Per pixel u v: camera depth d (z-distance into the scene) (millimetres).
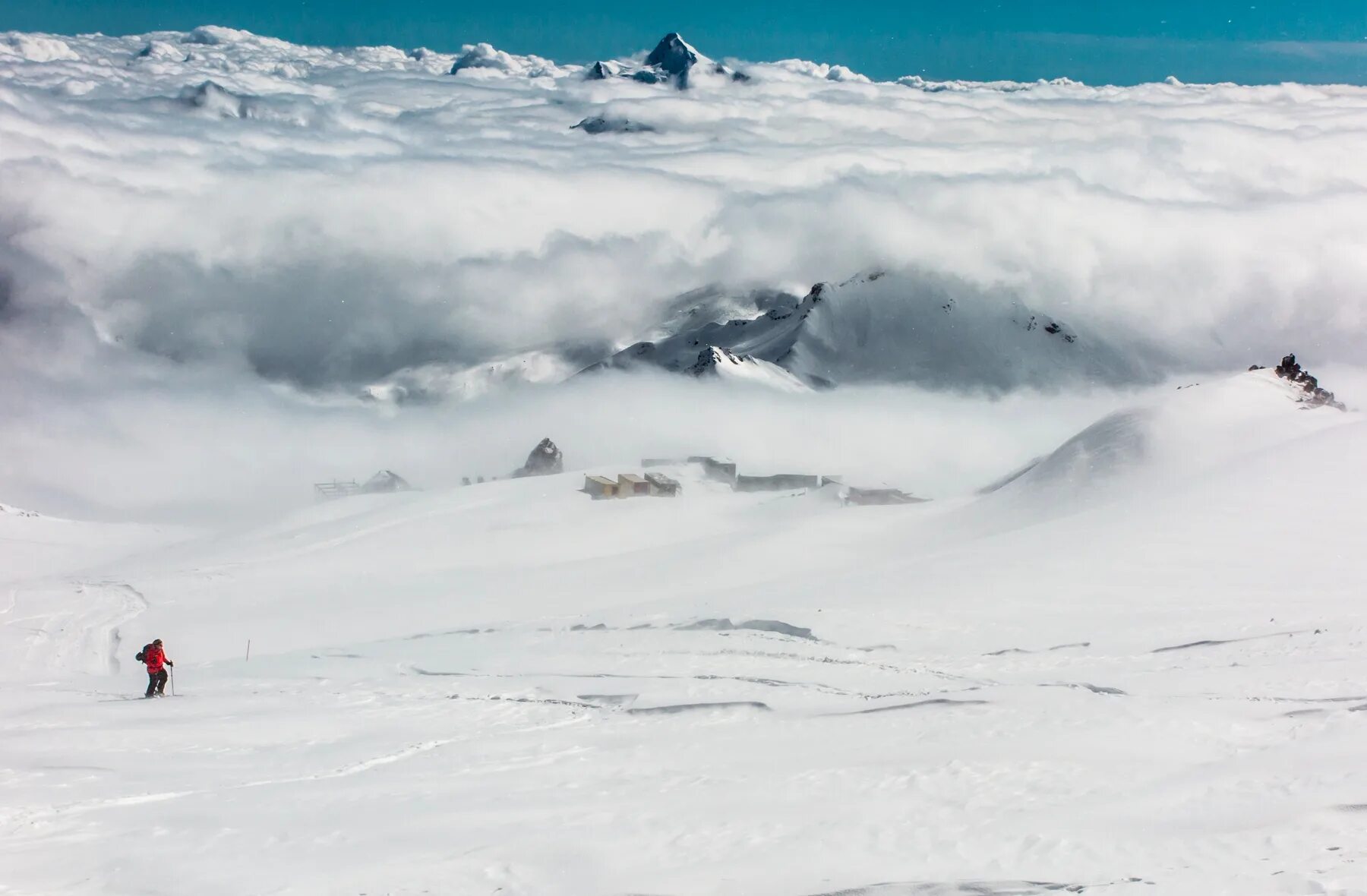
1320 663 23219
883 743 18844
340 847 14312
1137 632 29406
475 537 82938
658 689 25781
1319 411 69562
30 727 22781
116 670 46906
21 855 14203
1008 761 16672
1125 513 47781
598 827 14703
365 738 21531
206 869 13570
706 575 58375
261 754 20125
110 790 17406
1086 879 11688
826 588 41594
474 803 16250
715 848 13602
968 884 11875
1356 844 11672
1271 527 42125
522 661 31703
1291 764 15094
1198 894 10883
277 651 48469
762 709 23078
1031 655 27875
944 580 39781
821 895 11938
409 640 39625
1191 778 14961
